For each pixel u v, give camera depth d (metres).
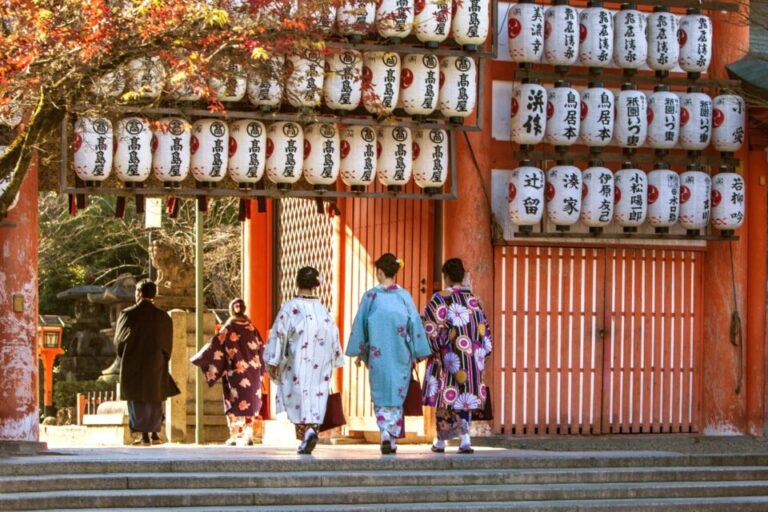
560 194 18.02
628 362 18.98
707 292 19.42
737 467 15.82
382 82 16.95
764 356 19.52
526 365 18.47
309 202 22.84
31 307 16.86
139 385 20.34
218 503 13.26
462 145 18.05
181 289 29.58
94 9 14.09
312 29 15.48
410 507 13.36
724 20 19.09
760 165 19.48
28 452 16.16
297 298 15.96
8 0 14.22
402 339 15.88
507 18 18.05
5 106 15.16
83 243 37.66
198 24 14.87
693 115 18.64
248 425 20.48
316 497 13.45
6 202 14.88
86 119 16.34
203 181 17.05
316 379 15.82
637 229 18.75
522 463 15.26
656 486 14.69
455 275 16.41
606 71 18.77
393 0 16.72
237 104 17.03
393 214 19.55
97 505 13.05
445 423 16.36
